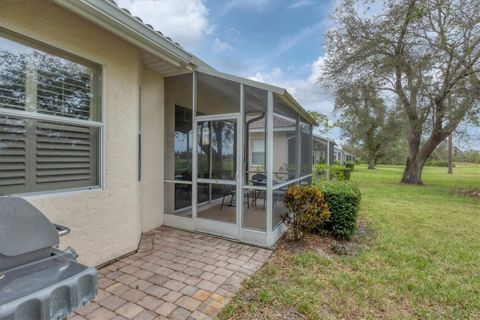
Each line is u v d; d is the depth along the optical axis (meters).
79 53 2.87
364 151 31.98
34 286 1.11
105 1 2.50
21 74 2.43
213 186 4.48
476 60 10.30
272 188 4.10
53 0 2.26
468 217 6.44
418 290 2.87
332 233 4.54
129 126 3.57
